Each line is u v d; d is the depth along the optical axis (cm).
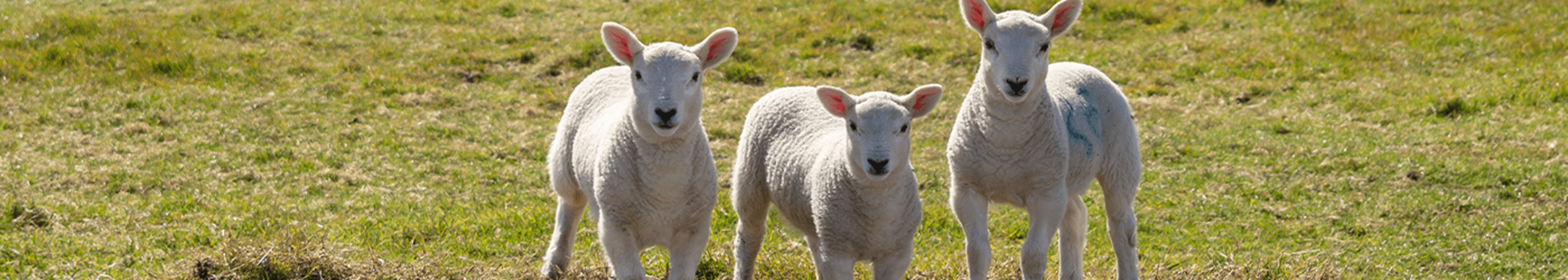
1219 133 902
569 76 1111
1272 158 829
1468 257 619
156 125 916
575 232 560
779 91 536
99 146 849
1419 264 616
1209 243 659
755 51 1176
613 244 469
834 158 453
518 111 998
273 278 525
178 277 527
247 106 982
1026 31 434
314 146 868
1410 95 989
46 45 1141
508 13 1357
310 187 759
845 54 1181
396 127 933
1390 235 662
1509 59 1090
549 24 1303
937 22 1284
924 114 438
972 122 464
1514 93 969
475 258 608
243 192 745
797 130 500
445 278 548
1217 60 1129
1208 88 1044
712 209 486
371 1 1390
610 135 466
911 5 1350
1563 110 916
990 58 442
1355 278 587
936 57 1159
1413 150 828
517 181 791
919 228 674
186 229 642
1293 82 1052
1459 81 1024
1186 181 782
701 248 489
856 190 445
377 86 1058
